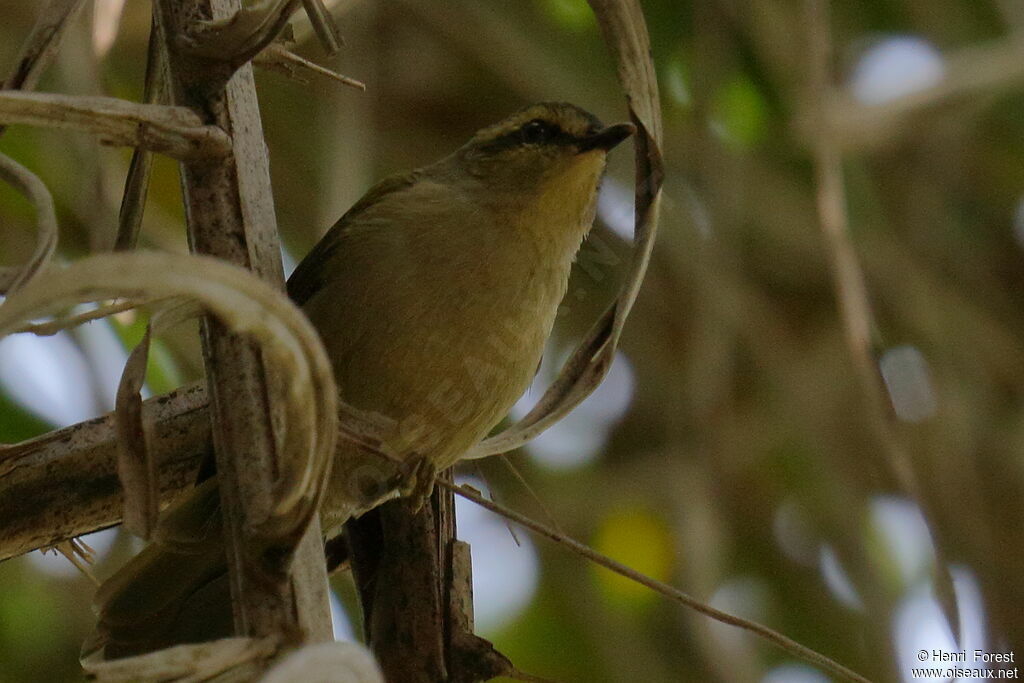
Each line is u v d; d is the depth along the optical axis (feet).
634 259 18.26
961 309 35.27
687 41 33.86
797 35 32.07
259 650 11.96
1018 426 34.94
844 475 33.78
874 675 32.32
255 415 13.64
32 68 15.98
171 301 14.32
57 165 29.01
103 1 21.97
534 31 34.04
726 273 32.83
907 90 32.48
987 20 35.35
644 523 35.14
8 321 10.53
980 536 33.47
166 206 30.48
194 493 18.45
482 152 24.71
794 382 33.30
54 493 17.13
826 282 34.86
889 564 35.17
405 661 18.61
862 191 34.47
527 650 34.96
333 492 19.58
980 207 36.99
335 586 32.09
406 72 35.24
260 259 14.51
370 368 22.17
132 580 18.26
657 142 18.12
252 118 15.02
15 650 32.94
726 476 33.73
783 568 35.63
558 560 34.88
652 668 34.37
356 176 30.12
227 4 15.34
